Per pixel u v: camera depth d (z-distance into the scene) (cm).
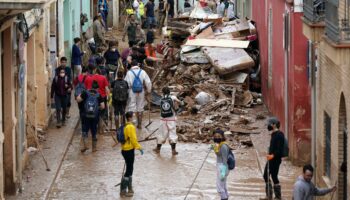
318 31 2189
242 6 4684
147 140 3131
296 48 2827
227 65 3697
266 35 3594
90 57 3944
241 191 2577
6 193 2500
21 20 2569
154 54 4094
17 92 2547
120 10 5653
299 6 2814
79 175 2733
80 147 3047
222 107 3472
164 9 5462
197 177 2714
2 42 2458
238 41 3878
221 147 2408
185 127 3216
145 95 3494
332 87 2300
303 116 2828
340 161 2234
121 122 3222
